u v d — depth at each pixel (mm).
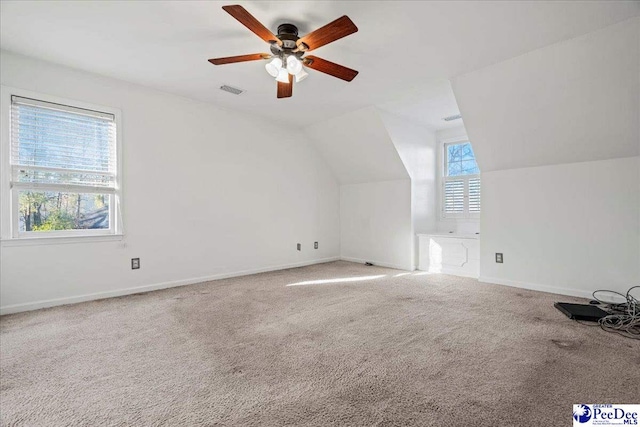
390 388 1541
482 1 2037
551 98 2877
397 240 4895
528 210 3494
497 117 3287
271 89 3539
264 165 4602
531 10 2127
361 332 2260
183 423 1295
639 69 2406
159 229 3578
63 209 3035
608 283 2994
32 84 2811
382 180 5094
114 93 3256
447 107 4098
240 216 4316
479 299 3104
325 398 1463
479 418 1310
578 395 1462
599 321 2398
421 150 4855
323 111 4293
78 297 3037
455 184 4922
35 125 2859
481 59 2824
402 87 3465
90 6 2090
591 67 2545
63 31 2393
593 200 3072
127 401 1446
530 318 2531
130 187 3367
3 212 2684
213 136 4035
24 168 2797
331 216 5629
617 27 2277
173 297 3201
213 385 1576
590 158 3074
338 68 2402
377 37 2471
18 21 2256
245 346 2029
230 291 3441
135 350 1975
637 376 1621
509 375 1646
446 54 2740
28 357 1886
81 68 3012
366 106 4102
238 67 3002
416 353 1918
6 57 2699
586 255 3121
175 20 2254
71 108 3020
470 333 2223
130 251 3369
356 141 4762
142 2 2051
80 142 3092
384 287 3623
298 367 1753
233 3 2064
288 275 4324
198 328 2346
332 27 1939
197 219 3889
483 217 3852
